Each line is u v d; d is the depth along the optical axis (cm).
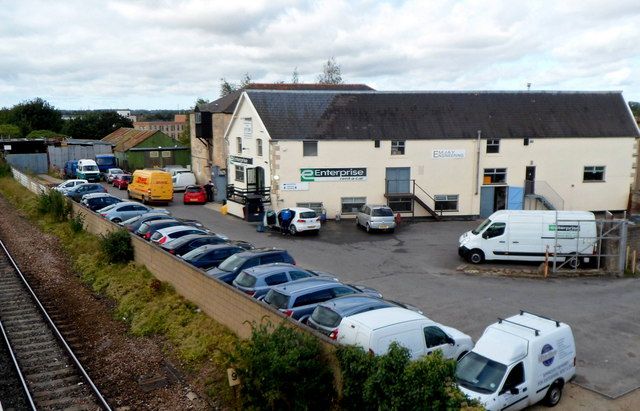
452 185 3506
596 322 1645
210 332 1520
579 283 2091
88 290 2108
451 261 2425
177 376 1373
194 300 1736
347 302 1282
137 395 1293
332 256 2512
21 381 1339
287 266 1653
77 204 3306
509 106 3672
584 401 1183
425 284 2058
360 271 2248
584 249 2278
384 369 891
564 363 1182
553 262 2278
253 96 3497
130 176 5200
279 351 1028
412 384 855
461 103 3650
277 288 1441
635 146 3641
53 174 6544
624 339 1516
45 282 2225
